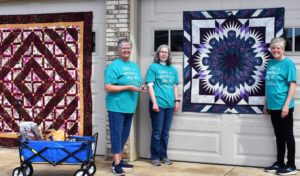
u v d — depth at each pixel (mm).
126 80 5957
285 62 5875
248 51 6355
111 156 6789
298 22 6152
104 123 7066
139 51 6875
